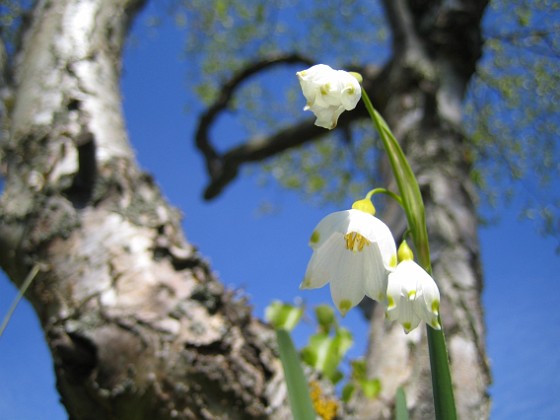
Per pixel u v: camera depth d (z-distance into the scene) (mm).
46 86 234
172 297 173
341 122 517
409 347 225
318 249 114
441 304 245
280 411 168
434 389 108
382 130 115
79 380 161
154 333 164
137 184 206
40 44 255
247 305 185
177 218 205
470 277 263
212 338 168
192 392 161
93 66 248
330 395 201
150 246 184
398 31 430
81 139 198
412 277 109
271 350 180
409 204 115
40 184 199
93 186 198
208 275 184
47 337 178
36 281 184
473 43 419
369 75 449
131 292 173
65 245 186
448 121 364
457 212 297
